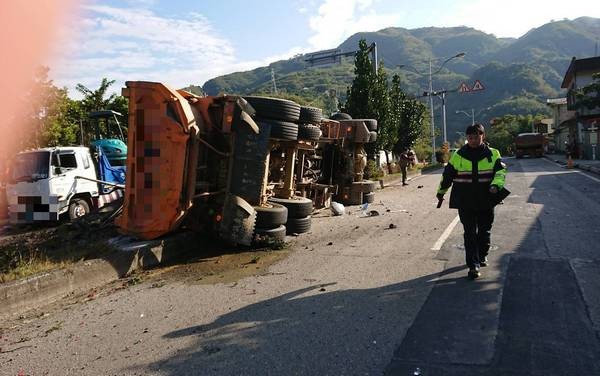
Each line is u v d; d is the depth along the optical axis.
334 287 5.85
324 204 13.30
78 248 7.91
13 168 12.66
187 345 4.38
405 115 35.94
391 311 4.93
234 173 8.05
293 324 4.71
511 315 4.66
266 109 8.78
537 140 47.69
